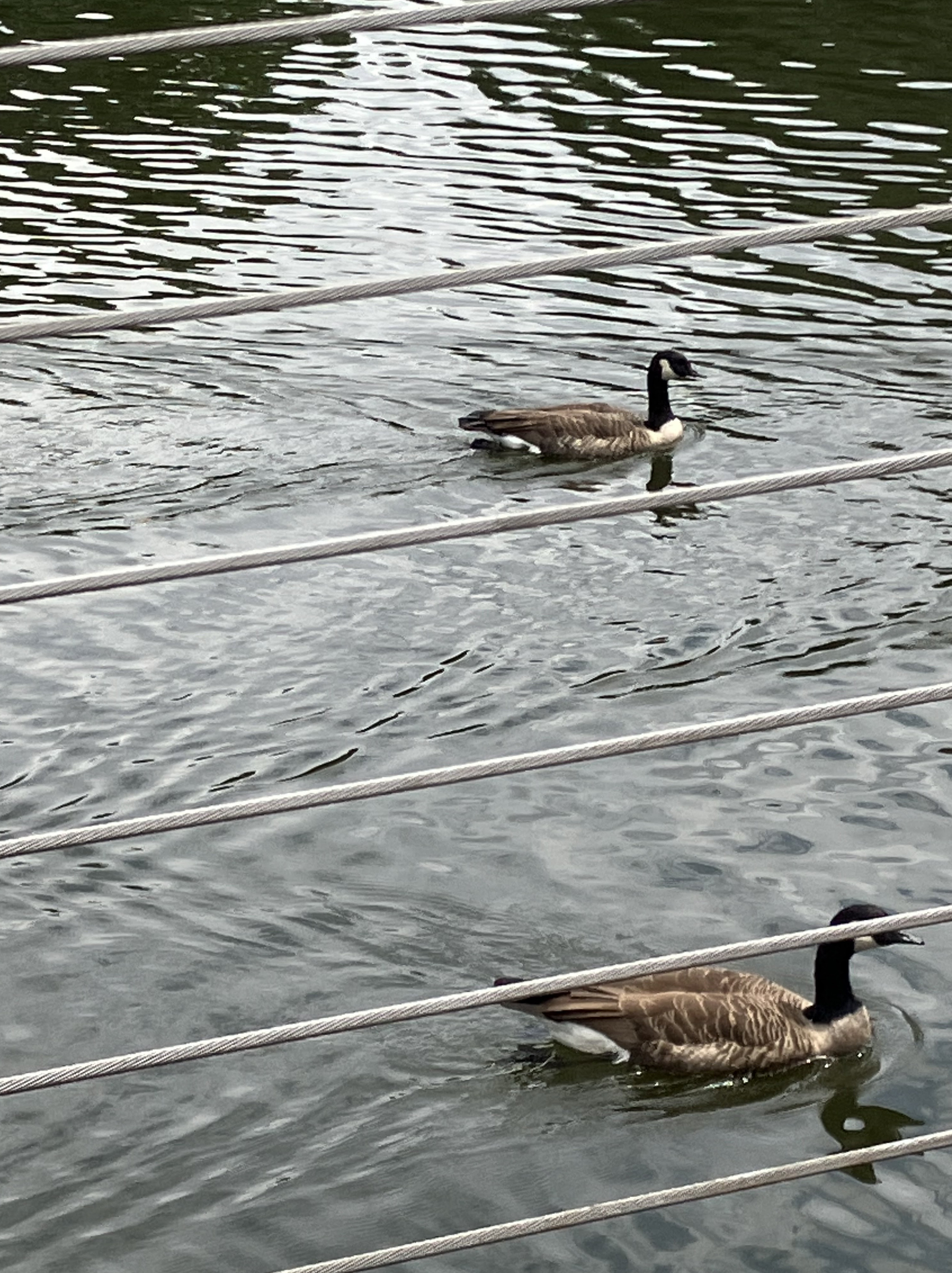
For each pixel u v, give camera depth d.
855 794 11.15
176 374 17.75
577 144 22.78
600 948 9.66
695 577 14.36
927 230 20.89
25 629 13.16
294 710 12.22
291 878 10.26
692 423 17.11
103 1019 8.98
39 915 9.82
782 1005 9.28
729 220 20.50
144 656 12.87
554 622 13.59
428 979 9.41
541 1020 9.23
